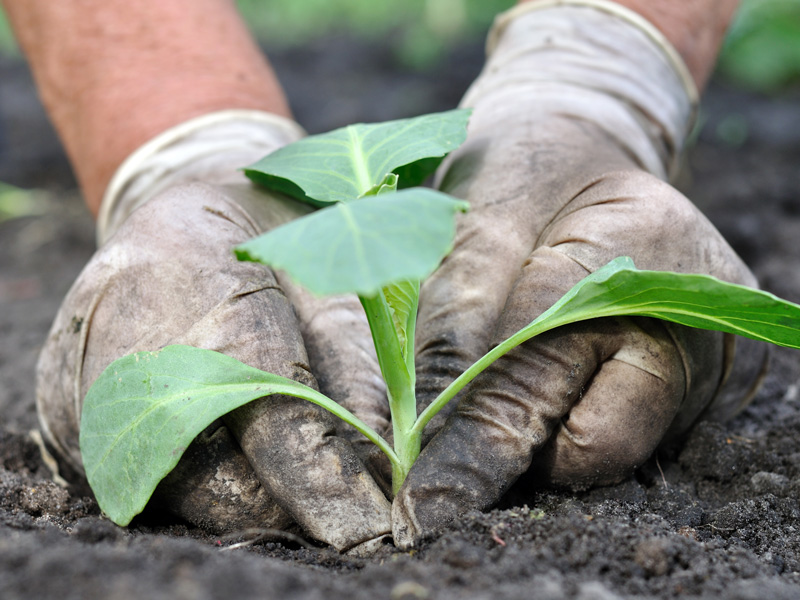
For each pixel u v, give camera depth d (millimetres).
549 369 627
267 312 635
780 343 619
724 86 1915
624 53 745
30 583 568
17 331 1018
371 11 2871
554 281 634
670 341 641
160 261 641
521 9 777
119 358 631
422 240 573
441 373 647
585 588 585
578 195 659
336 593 582
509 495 650
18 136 1817
